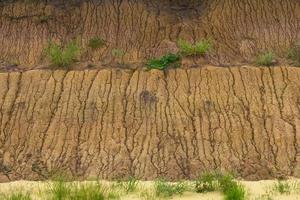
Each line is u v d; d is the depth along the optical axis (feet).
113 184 30.37
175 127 43.29
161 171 39.83
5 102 45.68
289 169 39.86
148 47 53.78
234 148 41.65
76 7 57.98
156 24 56.03
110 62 51.85
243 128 43.04
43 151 41.96
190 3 58.59
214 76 47.16
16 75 47.78
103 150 41.75
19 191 28.71
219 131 42.86
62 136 42.93
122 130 43.19
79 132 43.21
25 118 44.42
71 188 28.45
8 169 40.60
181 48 52.44
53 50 51.93
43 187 29.99
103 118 44.14
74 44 54.03
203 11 57.72
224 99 45.42
